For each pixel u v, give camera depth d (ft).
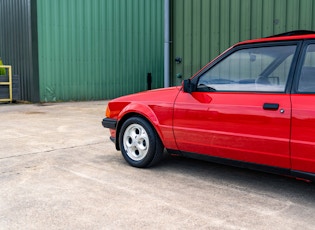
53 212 11.34
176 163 16.94
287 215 11.12
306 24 24.61
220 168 16.16
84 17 49.34
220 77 13.55
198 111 13.66
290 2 25.20
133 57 54.24
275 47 12.52
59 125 28.22
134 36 54.03
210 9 28.86
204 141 13.64
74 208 11.64
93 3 49.96
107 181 14.30
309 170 11.32
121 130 16.58
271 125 11.81
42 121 30.40
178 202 12.15
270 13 26.11
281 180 14.51
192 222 10.61
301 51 11.86
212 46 28.94
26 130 25.88
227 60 13.53
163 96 15.11
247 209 11.59
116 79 52.95
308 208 11.68
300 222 10.62
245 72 13.03
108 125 17.15
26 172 15.48
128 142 16.52
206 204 11.99
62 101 48.39
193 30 29.89
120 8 52.42
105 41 51.47
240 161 12.94
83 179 14.55
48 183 14.06
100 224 10.50
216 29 28.66
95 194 12.87
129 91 54.34
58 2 47.03
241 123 12.51
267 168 12.34
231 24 27.89
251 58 13.00
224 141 13.04
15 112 36.91
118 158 17.90
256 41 12.97
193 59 30.04
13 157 18.03
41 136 23.58
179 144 14.58
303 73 11.64
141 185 13.84
